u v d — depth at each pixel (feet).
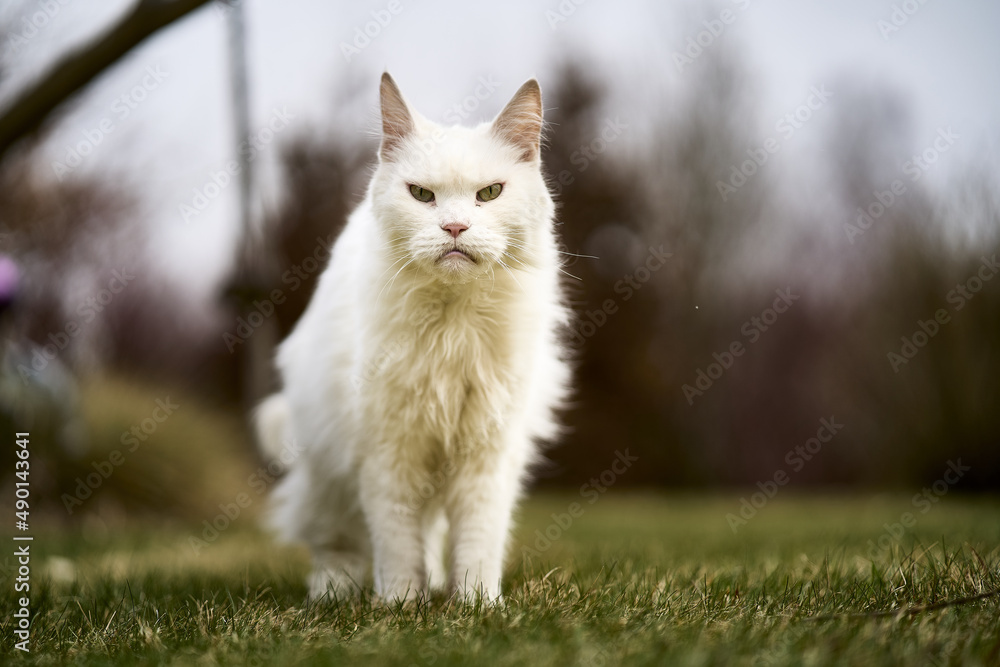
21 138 13.17
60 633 8.93
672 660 6.75
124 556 17.60
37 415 24.22
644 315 47.78
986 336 32.53
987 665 6.63
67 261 30.45
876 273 36.70
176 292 44.24
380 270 10.63
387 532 10.69
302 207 41.81
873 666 6.56
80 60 12.71
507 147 11.09
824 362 46.70
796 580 10.64
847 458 45.98
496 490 10.94
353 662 7.04
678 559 14.29
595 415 47.65
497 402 10.70
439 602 9.91
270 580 12.55
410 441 10.71
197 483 27.40
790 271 49.93
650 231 48.49
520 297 10.82
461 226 10.30
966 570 9.91
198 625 8.79
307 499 12.51
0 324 23.62
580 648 7.11
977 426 32.68
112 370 32.53
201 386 41.19
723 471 48.32
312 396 11.82
